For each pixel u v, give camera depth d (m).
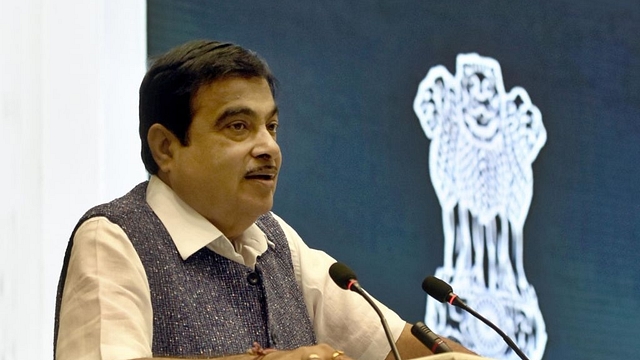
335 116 5.91
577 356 6.49
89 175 4.97
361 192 5.93
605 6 7.02
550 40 6.75
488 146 6.41
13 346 4.64
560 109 6.72
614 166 6.86
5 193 4.74
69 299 3.19
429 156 6.20
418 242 6.07
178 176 3.50
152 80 3.53
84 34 5.06
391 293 5.94
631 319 6.73
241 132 3.46
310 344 3.57
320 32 5.94
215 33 5.60
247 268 3.50
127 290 3.19
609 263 6.72
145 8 5.32
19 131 4.82
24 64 4.88
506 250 6.36
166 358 2.93
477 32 6.50
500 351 6.20
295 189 5.73
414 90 6.21
